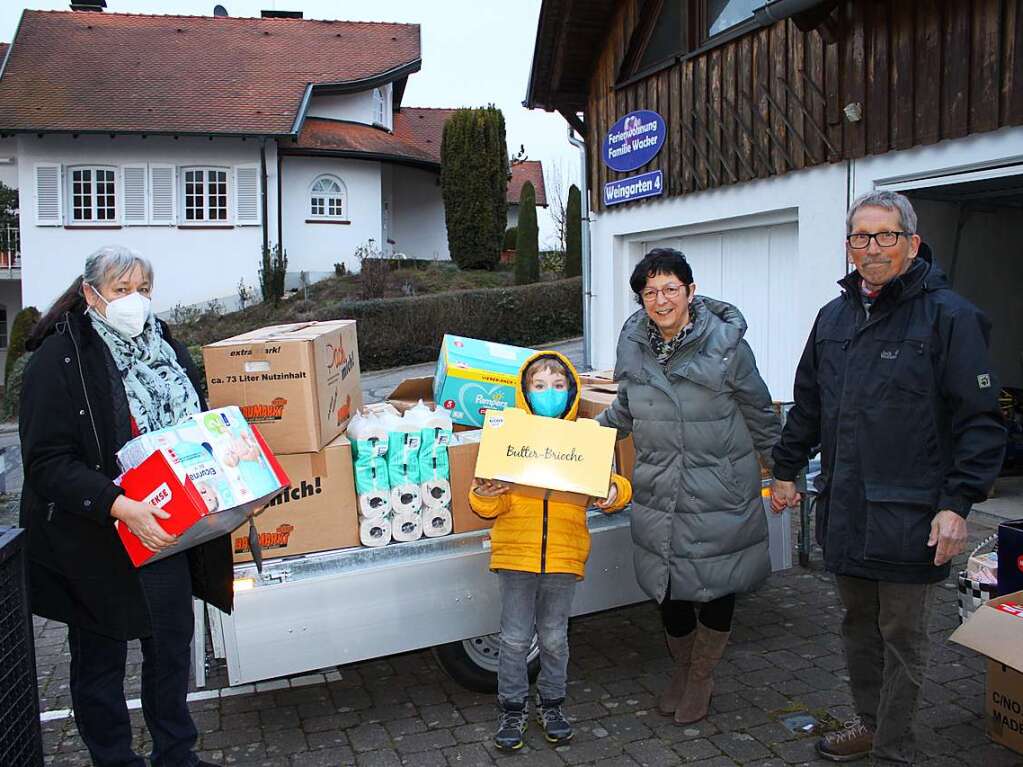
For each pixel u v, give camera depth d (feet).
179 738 9.11
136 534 8.02
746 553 10.57
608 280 31.94
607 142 31.09
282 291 63.00
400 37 79.20
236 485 8.32
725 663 12.94
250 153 64.18
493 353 13.06
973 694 11.59
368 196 70.44
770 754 10.37
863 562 9.00
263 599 9.94
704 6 26.40
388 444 10.59
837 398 9.27
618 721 11.35
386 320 54.60
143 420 8.85
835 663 12.84
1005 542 10.27
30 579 8.67
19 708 8.09
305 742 11.00
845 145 21.47
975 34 18.20
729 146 25.36
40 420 8.29
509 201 98.17
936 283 8.80
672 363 10.45
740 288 26.66
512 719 10.59
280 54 73.72
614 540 12.05
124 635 8.57
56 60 67.82
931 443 8.63
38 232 62.64
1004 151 17.87
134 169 63.10
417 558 10.71
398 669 13.28
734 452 10.44
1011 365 25.27
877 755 9.38
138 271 8.84
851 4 20.86
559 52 31.09
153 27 73.97
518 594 10.38
